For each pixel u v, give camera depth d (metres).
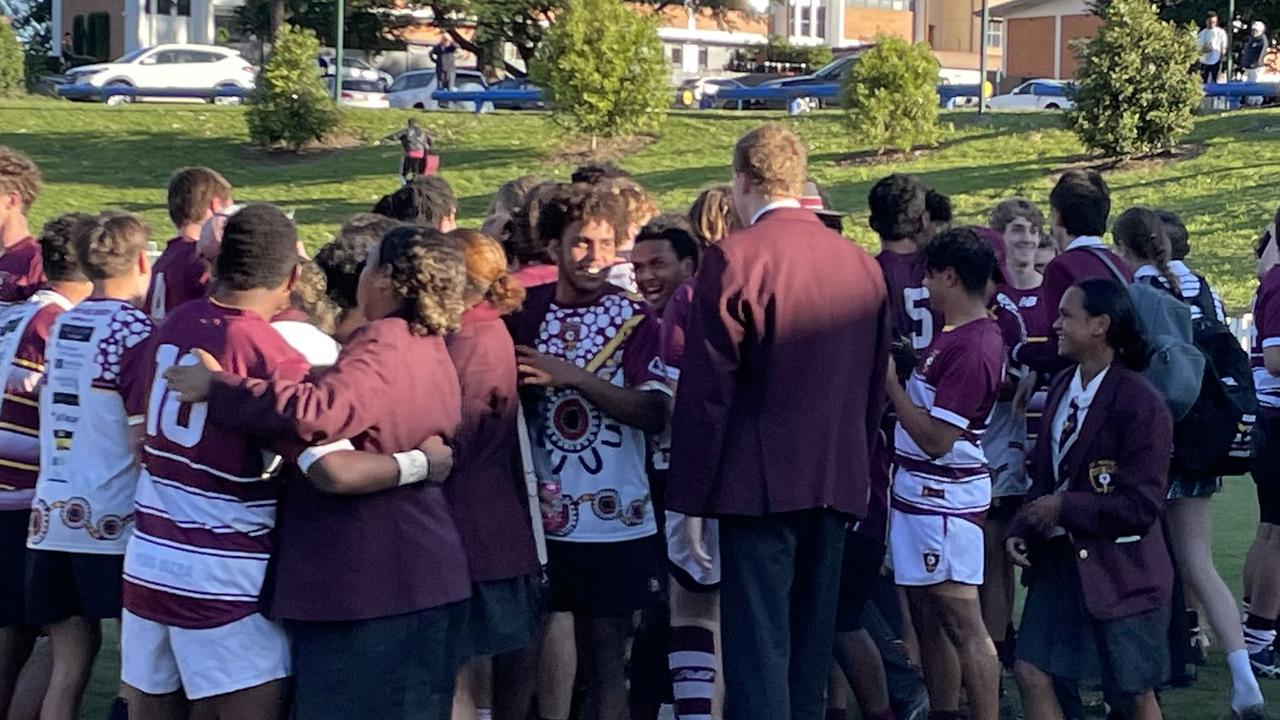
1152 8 23.25
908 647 5.88
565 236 4.78
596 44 24.56
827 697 5.49
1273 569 6.34
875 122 23.22
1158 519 4.73
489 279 4.45
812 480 4.48
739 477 4.46
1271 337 6.23
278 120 25.42
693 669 5.16
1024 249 6.07
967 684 5.14
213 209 6.02
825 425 4.52
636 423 4.75
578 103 24.55
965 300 4.99
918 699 5.77
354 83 36.41
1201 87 22.41
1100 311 4.65
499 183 23.28
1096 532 4.59
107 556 4.75
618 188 5.35
